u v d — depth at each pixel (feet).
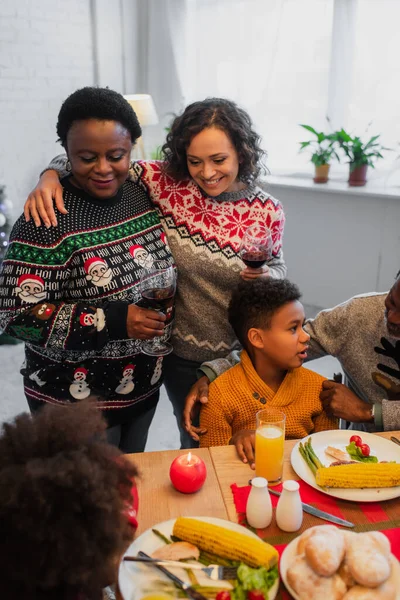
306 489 3.75
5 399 9.68
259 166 5.40
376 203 11.40
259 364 4.86
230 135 4.90
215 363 5.02
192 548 3.10
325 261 12.51
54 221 4.46
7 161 12.69
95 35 13.84
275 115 13.26
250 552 2.98
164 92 14.82
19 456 2.30
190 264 5.28
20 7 12.12
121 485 2.47
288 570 2.90
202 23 13.71
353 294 12.37
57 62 13.19
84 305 4.53
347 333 5.15
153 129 15.24
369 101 12.01
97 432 2.53
